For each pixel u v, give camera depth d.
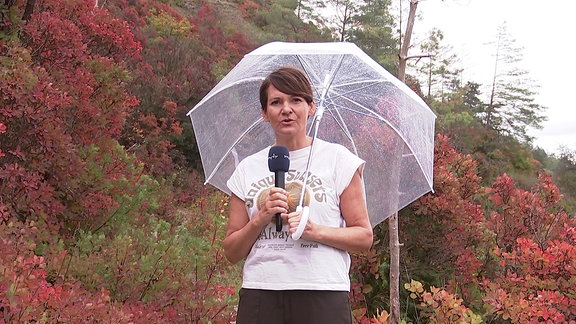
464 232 5.93
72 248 4.63
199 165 13.05
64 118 5.41
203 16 24.14
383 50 32.22
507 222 6.12
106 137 5.80
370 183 3.03
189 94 13.48
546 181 6.27
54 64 5.33
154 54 14.60
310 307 2.10
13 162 4.71
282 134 2.22
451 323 4.45
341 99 2.98
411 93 2.97
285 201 2.06
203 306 3.98
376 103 2.99
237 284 5.80
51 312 2.98
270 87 2.23
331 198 2.18
